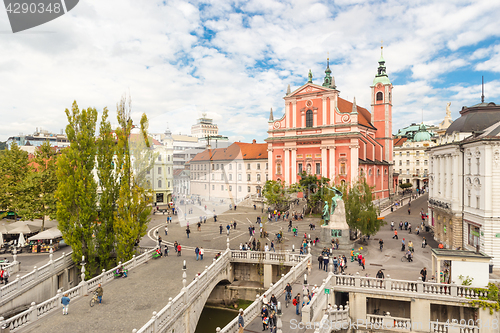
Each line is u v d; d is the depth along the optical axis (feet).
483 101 148.36
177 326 70.28
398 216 212.23
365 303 87.30
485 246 108.78
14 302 79.46
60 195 103.35
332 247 125.59
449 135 142.31
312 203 220.64
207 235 161.58
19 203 133.28
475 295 79.82
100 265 110.32
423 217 185.37
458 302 79.92
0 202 137.59
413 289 84.53
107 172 112.68
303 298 78.64
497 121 134.82
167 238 155.12
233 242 146.41
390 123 308.60
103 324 65.46
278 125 280.51
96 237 109.81
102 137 113.91
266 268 115.03
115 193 114.01
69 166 107.65
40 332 61.98
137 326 64.75
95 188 109.70
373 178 272.51
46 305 70.54
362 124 261.24
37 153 151.23
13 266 95.40
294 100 271.69
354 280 88.58
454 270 83.66
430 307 87.66
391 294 84.99
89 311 71.61
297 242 146.10
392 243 145.48
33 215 130.52
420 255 125.29
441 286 82.79
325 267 106.52
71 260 106.42
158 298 79.15
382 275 93.45
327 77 319.68
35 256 115.24
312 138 258.98
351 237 151.84
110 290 84.69
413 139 433.07
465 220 124.06
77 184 106.01
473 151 117.80
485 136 112.68
